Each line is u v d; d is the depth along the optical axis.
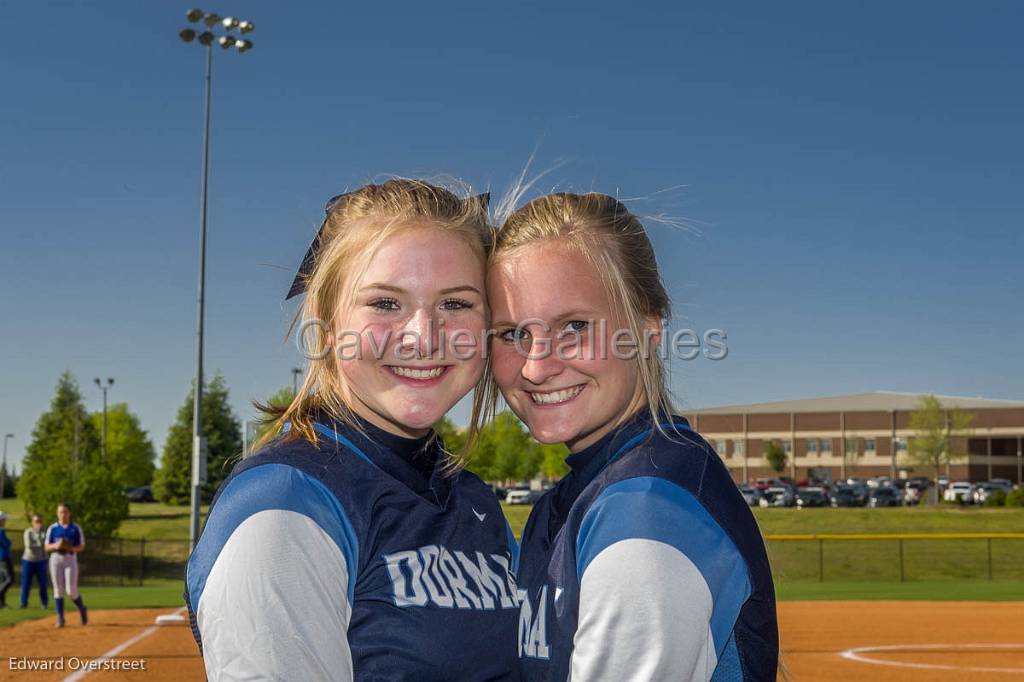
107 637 12.16
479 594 1.97
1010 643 12.41
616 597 1.67
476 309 2.01
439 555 1.95
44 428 75.50
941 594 19.88
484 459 68.06
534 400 2.11
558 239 2.05
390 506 1.89
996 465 79.50
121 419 82.44
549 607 1.93
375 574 1.83
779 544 30.77
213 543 1.64
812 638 12.91
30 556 16.92
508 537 2.25
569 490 2.14
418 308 1.94
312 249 2.22
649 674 1.63
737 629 1.80
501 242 2.11
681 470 1.82
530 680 1.95
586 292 2.02
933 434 67.69
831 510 49.56
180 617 14.09
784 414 83.81
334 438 1.90
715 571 1.73
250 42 22.27
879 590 21.06
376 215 1.99
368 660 1.80
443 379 1.97
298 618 1.58
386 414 1.96
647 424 2.01
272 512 1.65
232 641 1.55
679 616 1.65
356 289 1.94
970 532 39.66
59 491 36.25
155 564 28.59
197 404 20.56
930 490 59.34
